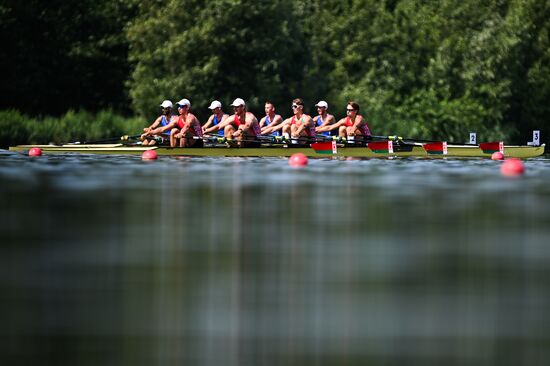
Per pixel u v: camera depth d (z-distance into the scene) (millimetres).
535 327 29469
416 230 49594
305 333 28797
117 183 79375
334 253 42000
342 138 129625
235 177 87500
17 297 32719
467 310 31500
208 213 56781
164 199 65250
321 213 57062
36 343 27234
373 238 46562
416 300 32938
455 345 27547
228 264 39094
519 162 99250
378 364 25625
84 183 79188
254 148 128375
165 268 38094
